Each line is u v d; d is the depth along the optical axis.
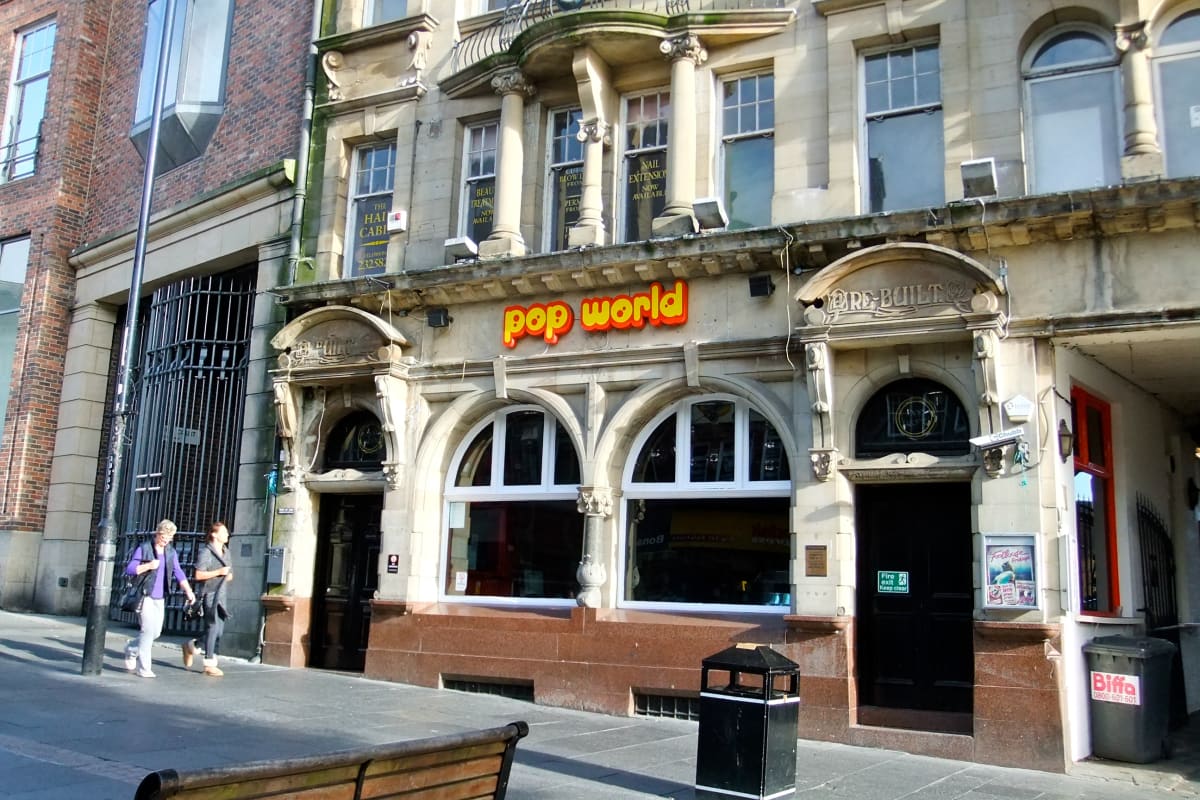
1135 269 9.77
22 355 19.62
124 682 11.49
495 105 14.22
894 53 11.72
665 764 8.77
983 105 10.90
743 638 10.85
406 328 13.98
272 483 14.76
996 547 9.74
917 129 11.43
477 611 12.78
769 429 11.60
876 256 10.50
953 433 10.58
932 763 9.34
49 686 10.88
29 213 20.34
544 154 13.84
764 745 7.32
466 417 13.38
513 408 13.29
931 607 10.65
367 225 15.30
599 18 12.53
